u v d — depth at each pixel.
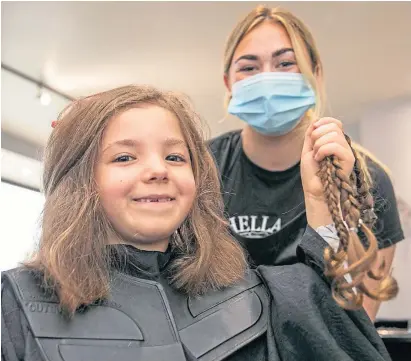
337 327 0.78
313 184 0.87
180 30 1.68
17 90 1.64
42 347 0.65
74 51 1.68
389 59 1.72
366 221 0.84
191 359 0.71
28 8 1.61
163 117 0.85
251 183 1.39
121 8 1.63
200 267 0.84
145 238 0.80
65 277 0.73
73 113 0.88
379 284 0.75
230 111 1.39
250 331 0.78
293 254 1.20
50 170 0.88
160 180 0.80
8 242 1.29
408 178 1.78
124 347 0.68
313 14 1.66
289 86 1.34
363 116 1.80
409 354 1.12
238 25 1.44
